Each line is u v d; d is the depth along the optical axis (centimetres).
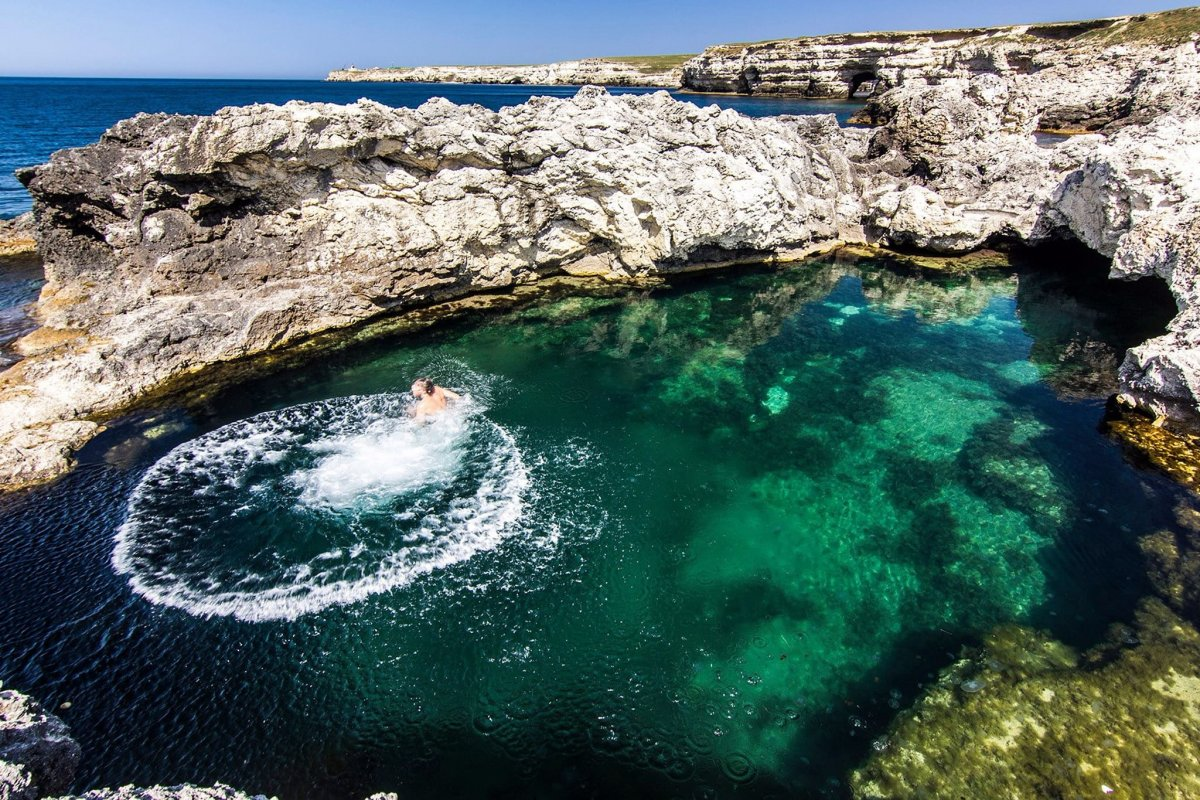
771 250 3030
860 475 1611
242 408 1791
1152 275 2192
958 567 1324
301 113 1969
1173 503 1448
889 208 3162
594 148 2423
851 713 1030
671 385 2017
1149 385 1730
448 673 1085
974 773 927
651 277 2817
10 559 1277
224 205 2119
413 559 1302
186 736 974
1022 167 3111
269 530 1362
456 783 926
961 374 2086
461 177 2303
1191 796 873
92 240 2281
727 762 959
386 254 2264
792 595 1262
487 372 2038
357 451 1616
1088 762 926
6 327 2045
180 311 2003
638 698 1055
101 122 8356
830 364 2164
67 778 754
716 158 2694
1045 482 1552
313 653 1111
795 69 9931
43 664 1073
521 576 1277
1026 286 2781
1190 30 6081
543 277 2764
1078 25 7875
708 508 1491
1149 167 2247
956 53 8112
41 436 1583
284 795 903
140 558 1287
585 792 917
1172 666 1069
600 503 1485
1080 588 1252
